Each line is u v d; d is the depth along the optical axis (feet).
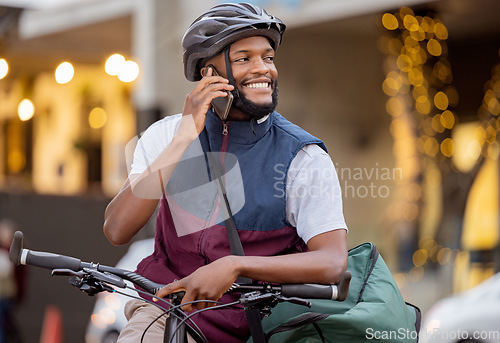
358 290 13.30
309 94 66.95
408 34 59.00
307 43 66.64
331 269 12.27
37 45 83.35
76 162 97.55
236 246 13.02
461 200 59.52
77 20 75.36
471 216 60.49
